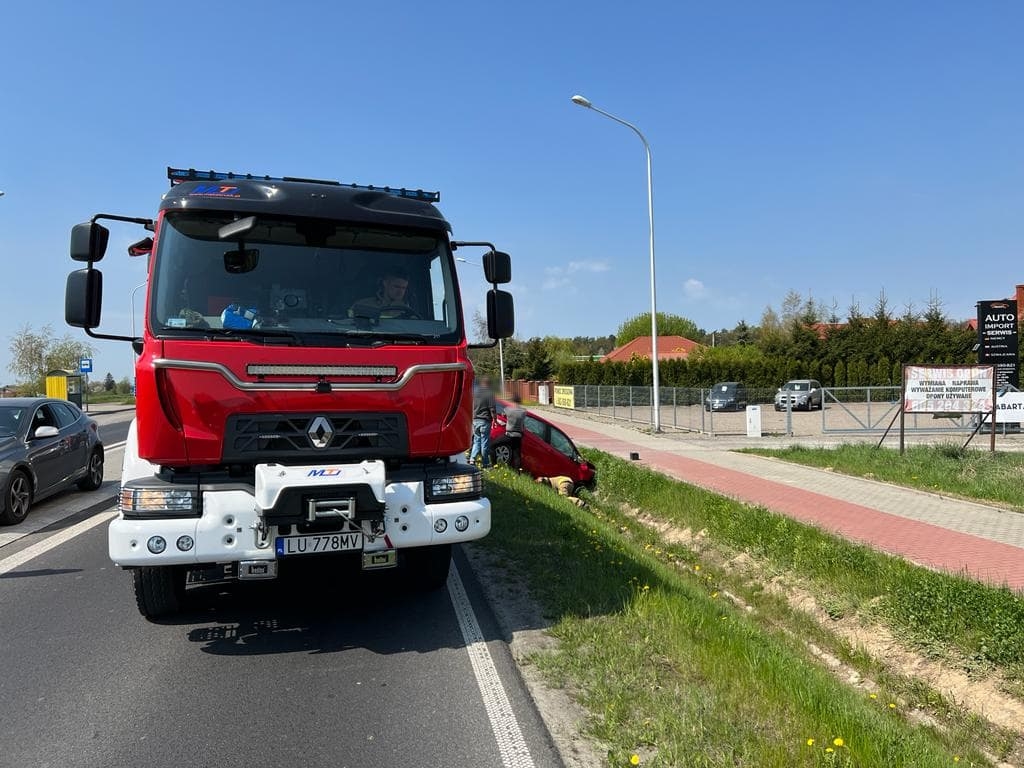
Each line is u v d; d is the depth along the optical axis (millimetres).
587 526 8516
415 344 4961
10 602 5891
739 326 84250
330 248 5035
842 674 5602
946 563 7383
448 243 5352
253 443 4520
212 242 4812
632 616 5148
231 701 4016
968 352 50156
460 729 3666
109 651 4781
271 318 4797
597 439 24406
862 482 13195
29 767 3332
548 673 4285
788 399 24812
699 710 3693
